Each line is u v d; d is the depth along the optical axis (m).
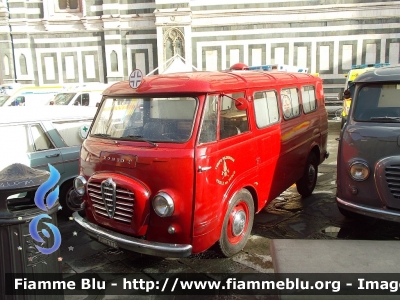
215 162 4.07
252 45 20.45
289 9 19.91
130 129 4.47
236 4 20.14
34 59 21.81
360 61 19.88
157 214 3.91
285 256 3.33
